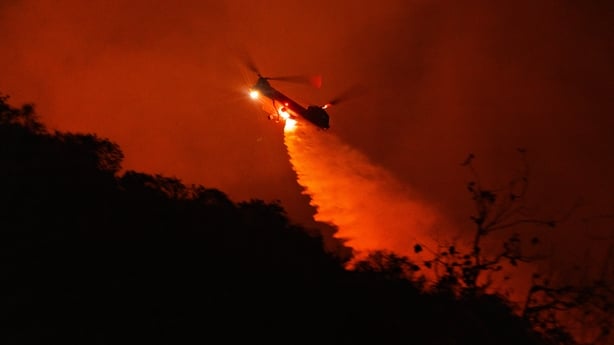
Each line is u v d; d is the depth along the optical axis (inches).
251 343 371.2
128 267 405.4
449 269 378.9
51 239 408.2
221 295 402.6
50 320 347.6
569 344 362.3
